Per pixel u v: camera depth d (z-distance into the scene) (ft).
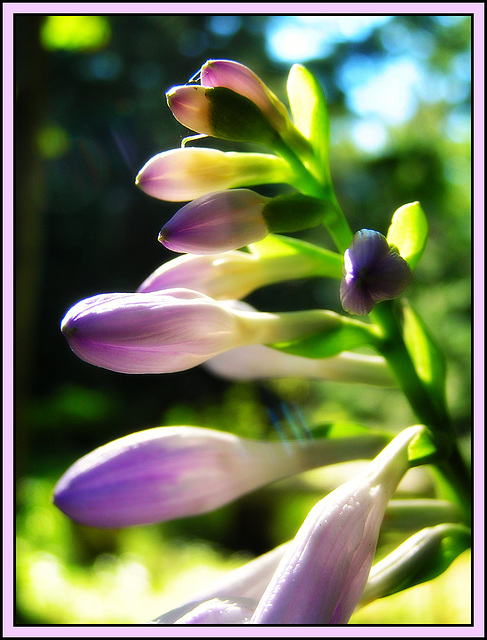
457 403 2.85
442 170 3.51
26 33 1.55
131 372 0.46
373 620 1.49
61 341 4.76
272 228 0.47
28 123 1.57
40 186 1.61
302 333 0.49
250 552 2.96
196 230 0.46
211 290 0.51
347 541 0.43
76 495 0.48
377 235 0.43
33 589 1.94
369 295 0.42
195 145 0.55
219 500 0.50
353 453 0.52
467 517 0.49
